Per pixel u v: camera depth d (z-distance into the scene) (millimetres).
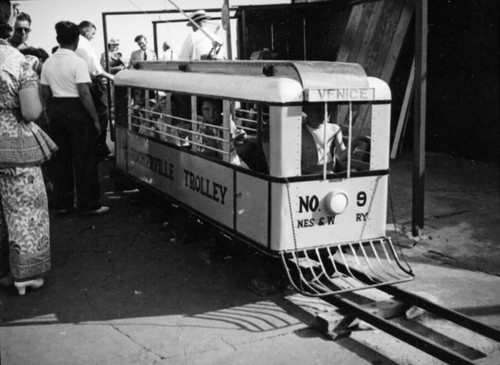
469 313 4223
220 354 3682
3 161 4375
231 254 5340
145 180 6621
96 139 6621
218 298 4535
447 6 9344
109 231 6203
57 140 6520
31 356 3688
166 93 5719
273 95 4043
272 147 4117
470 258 5277
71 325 4109
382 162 4473
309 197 4211
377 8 9914
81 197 6688
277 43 11320
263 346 3777
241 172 4492
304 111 4535
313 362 3586
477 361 3281
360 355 3668
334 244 4379
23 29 7035
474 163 9109
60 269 5160
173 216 6355
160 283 4836
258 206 4328
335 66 4234
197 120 5340
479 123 9195
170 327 4059
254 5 10789
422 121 5570
